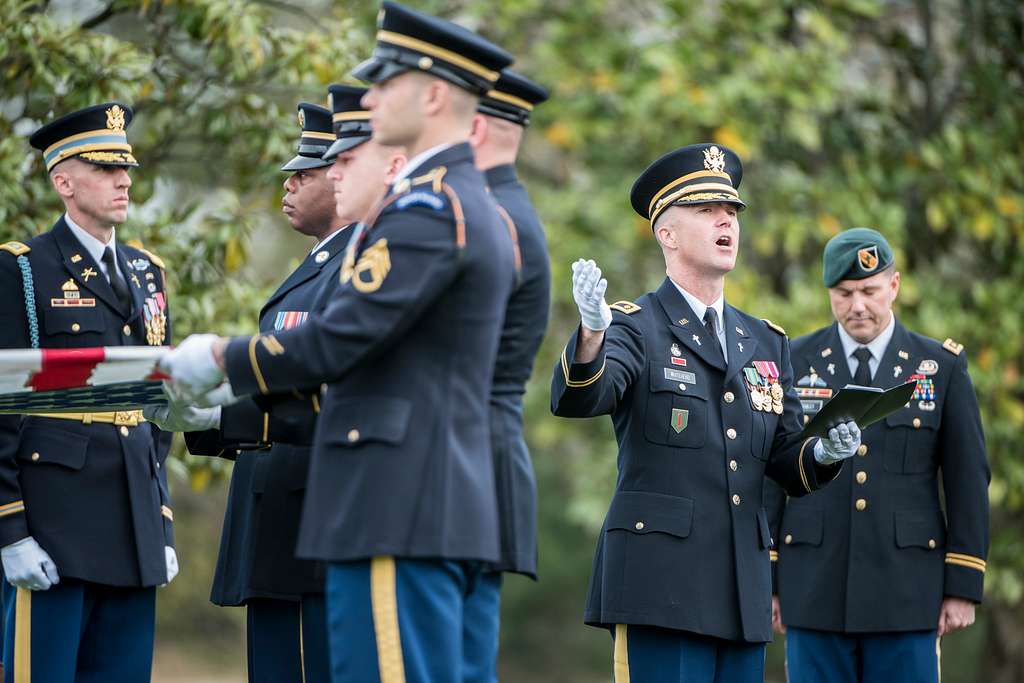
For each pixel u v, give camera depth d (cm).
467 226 1031
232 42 2070
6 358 1070
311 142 1501
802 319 2852
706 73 2973
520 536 1128
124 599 1511
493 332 1048
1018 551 2920
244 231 2173
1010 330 2905
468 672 1109
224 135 2234
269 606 1432
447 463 1018
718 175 1457
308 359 1013
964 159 3009
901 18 3397
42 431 1456
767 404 1443
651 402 1396
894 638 1603
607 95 3050
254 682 1440
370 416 1023
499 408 1143
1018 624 3141
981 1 3086
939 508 1644
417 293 1009
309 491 1041
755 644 1398
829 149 3175
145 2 2088
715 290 1461
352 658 1018
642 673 1370
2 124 2022
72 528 1454
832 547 1616
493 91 1213
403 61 1066
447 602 1031
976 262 3259
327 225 1515
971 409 1645
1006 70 3128
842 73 3092
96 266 1515
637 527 1375
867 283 1638
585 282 1240
